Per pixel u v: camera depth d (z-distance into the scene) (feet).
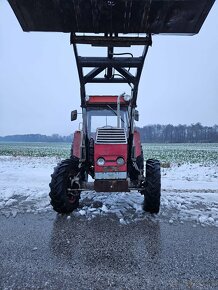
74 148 17.90
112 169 15.21
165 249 10.87
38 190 22.08
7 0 10.34
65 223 13.92
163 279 8.68
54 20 11.25
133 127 16.29
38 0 10.30
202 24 11.36
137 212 15.88
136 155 17.06
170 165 45.75
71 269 9.24
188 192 22.03
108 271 9.13
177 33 11.84
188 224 13.93
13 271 9.07
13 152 95.09
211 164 49.65
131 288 8.19
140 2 10.25
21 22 11.44
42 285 8.28
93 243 11.39
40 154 82.89
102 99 18.24
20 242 11.44
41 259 9.93
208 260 9.96
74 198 16.05
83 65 14.42
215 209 16.67
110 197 19.48
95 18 11.03
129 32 11.73
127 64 14.30
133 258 10.07
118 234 12.43
